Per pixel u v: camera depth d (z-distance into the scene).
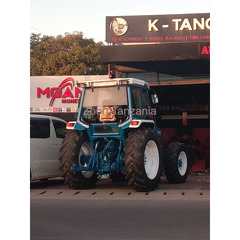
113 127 8.22
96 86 8.35
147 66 14.88
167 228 5.07
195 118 17.88
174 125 18.02
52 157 9.09
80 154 8.56
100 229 5.06
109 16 14.66
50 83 17.12
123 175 9.86
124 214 5.79
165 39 14.55
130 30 14.61
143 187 7.81
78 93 17.02
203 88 17.58
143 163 7.80
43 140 8.91
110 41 14.66
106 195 7.43
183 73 14.81
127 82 8.12
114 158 8.33
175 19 14.52
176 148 9.31
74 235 4.84
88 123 8.34
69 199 6.97
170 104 17.98
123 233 4.89
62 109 17.05
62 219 5.50
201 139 17.78
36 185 9.46
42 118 9.08
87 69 26.02
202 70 14.70
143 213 5.85
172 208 6.13
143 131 8.05
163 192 7.79
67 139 8.45
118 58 13.72
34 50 29.39
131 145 7.83
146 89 8.95
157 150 8.31
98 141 8.43
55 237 4.78
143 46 13.61
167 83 15.00
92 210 6.07
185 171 9.59
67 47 29.22
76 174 8.27
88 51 26.91
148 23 14.57
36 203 6.62
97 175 8.71
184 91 17.83
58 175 9.24
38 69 26.72
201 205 6.31
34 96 17.14
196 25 14.43
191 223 5.28
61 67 26.27
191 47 13.36
